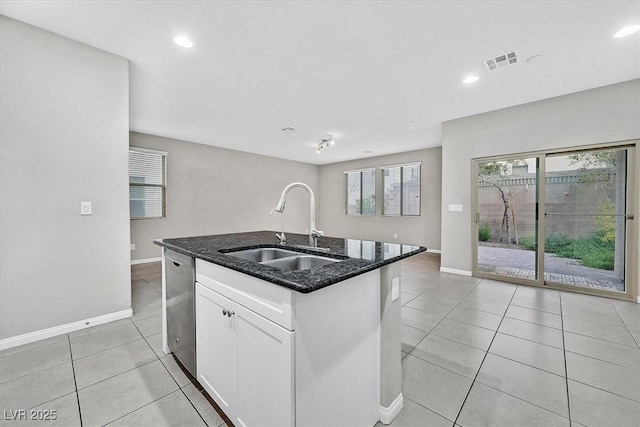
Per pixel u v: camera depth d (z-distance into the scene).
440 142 5.77
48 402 1.49
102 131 2.41
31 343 2.10
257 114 4.03
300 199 8.09
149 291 3.39
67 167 2.24
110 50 2.39
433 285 3.71
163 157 5.29
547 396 1.56
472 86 3.09
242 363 1.21
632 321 2.55
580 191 3.34
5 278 2.01
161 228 5.27
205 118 4.20
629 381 1.69
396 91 3.23
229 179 6.36
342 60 2.55
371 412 1.35
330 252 1.59
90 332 2.29
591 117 3.18
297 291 0.91
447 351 2.05
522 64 2.62
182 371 1.78
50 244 2.18
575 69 2.71
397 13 1.92
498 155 3.85
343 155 7.19
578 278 3.39
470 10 1.89
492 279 3.98
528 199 3.68
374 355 1.35
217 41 2.26
